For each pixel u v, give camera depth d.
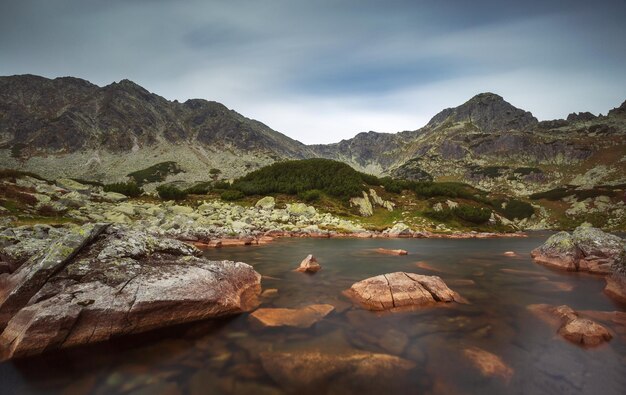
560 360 9.32
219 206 70.94
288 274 21.17
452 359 9.32
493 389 7.88
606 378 8.41
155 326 11.14
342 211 81.50
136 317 10.76
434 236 63.03
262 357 9.37
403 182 105.25
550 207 137.62
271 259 27.72
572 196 141.25
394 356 9.41
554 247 26.83
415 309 13.67
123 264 12.41
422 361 9.19
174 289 11.80
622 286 16.14
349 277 20.36
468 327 11.79
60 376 8.42
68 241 12.37
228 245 38.12
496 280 20.02
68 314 9.79
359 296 15.11
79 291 10.62
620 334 11.20
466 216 81.69
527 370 8.77
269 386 7.95
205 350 9.80
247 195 91.19
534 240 57.72
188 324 11.69
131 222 43.00
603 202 127.75
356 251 34.47
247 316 12.66
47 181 63.66
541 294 16.59
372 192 92.62
